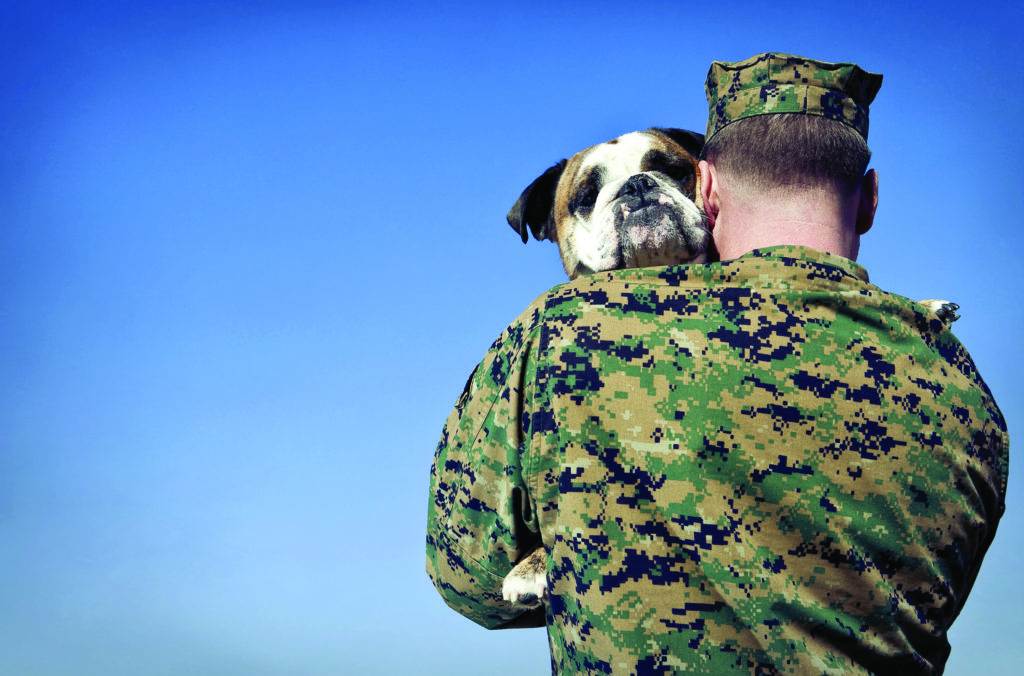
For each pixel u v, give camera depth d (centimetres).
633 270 177
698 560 158
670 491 160
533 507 173
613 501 162
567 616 166
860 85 195
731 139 192
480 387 185
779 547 159
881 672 167
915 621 171
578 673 165
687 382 164
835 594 161
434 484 197
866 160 194
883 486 166
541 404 168
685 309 171
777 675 157
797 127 186
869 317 175
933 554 172
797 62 192
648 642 157
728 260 182
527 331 177
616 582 159
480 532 186
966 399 180
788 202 186
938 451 172
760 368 165
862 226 205
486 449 180
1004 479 191
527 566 187
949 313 312
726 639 157
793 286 172
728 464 160
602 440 164
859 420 166
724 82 198
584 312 172
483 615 204
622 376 165
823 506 161
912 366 175
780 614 157
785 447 162
